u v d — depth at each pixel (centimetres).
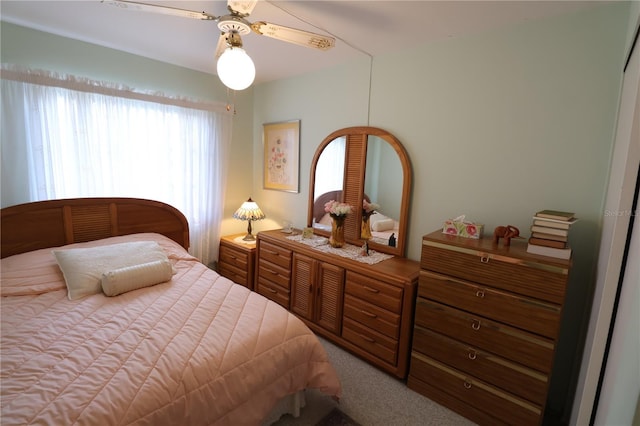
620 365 97
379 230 253
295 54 250
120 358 121
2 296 163
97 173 255
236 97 342
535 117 179
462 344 176
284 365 148
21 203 224
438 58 214
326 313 247
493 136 194
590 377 119
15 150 217
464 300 174
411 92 229
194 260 240
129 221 263
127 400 103
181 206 309
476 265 168
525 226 187
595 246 165
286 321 162
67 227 234
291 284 274
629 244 106
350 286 227
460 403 179
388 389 199
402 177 235
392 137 238
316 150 296
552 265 145
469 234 188
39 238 224
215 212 333
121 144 267
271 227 355
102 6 187
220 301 174
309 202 305
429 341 188
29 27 218
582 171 167
